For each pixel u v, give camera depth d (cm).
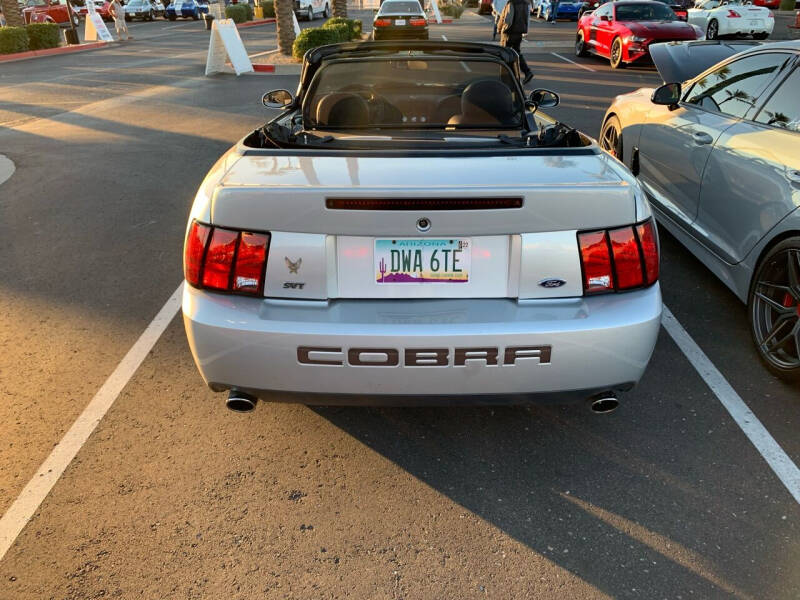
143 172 723
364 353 220
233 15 3450
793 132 323
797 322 302
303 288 225
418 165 241
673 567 217
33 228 549
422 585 211
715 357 342
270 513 241
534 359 222
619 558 221
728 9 1920
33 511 241
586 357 224
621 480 257
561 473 261
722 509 241
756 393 311
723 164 367
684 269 452
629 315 224
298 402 239
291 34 1769
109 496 248
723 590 208
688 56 576
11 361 342
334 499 248
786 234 309
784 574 214
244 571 216
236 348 225
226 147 831
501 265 225
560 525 235
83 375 329
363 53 390
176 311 399
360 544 228
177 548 225
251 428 289
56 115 1066
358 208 215
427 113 403
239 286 227
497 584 212
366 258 224
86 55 2083
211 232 227
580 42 1683
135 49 2255
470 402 232
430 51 387
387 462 268
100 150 827
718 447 275
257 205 220
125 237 525
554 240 222
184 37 2745
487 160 247
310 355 222
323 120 368
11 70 1727
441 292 227
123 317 391
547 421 295
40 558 221
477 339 218
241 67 1512
